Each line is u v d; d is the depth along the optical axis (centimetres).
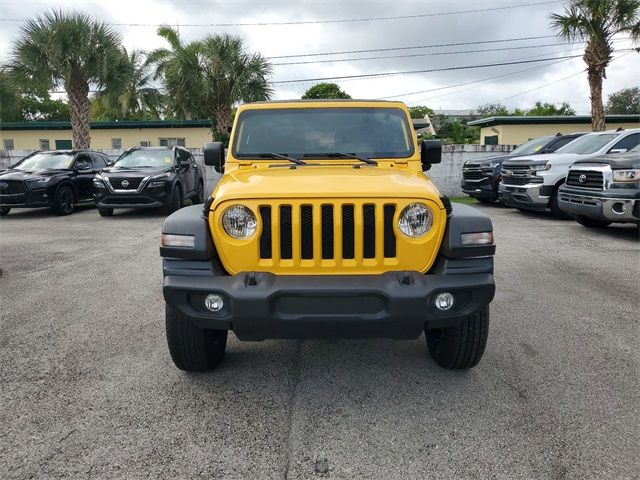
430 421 309
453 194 1762
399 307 298
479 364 388
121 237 959
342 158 421
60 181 1273
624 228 1005
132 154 1346
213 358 373
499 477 257
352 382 362
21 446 284
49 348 423
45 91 1944
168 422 310
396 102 452
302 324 302
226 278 308
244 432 299
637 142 1073
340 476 259
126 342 436
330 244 312
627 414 314
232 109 2147
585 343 427
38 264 728
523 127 2519
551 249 804
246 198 310
